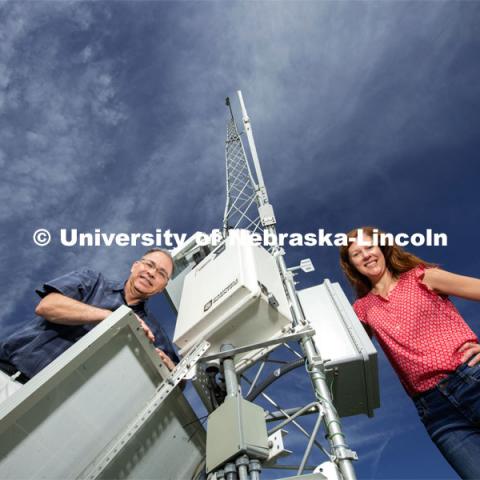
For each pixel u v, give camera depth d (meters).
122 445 2.29
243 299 3.13
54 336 3.07
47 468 2.07
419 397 2.45
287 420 2.71
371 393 3.86
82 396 2.24
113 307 3.56
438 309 2.53
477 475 2.09
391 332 2.61
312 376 2.97
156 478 2.57
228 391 2.71
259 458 2.35
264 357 3.39
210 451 2.41
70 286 3.32
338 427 2.63
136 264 3.99
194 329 3.32
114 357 2.42
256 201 5.55
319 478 2.28
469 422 2.24
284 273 3.99
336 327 3.78
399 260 2.94
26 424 2.02
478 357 2.21
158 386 2.62
